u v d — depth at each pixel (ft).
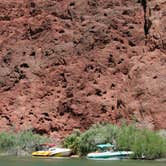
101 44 409.08
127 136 336.90
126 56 404.98
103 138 346.54
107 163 305.32
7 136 375.04
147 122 369.91
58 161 320.50
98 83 395.34
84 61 405.39
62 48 414.41
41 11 436.35
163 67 386.73
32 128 390.01
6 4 449.89
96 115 384.27
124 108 380.37
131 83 388.57
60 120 389.60
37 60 417.28
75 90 394.93
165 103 373.61
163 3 411.54
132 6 421.59
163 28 402.31
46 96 402.31
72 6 431.43
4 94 411.54
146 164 298.15
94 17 421.18
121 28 414.41
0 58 426.92
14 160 329.11
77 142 353.10
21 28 437.17
